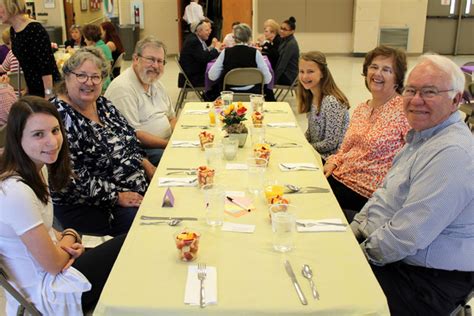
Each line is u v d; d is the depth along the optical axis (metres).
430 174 1.61
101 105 2.59
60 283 1.58
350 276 1.39
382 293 1.31
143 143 3.18
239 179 2.12
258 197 1.92
